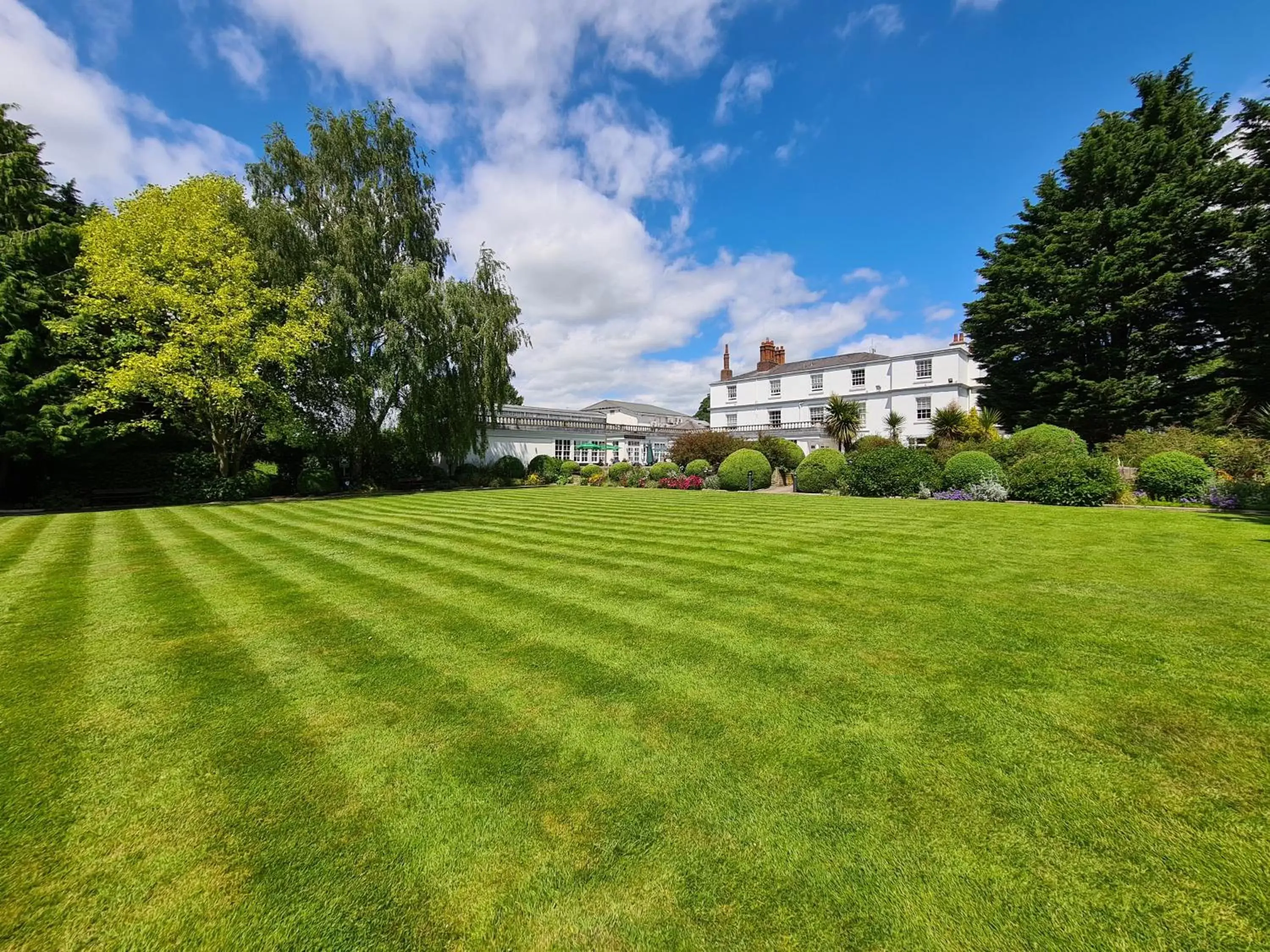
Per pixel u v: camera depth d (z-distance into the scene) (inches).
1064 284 791.1
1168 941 56.2
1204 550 258.8
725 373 1691.7
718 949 56.4
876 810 77.4
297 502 615.8
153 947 58.1
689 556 262.2
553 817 77.3
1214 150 743.7
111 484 634.2
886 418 1296.8
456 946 57.3
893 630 152.9
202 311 606.5
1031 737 96.0
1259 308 622.2
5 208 589.6
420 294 776.3
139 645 149.9
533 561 256.1
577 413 1628.9
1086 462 499.2
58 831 75.2
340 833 74.9
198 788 85.2
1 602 192.7
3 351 530.9
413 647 146.7
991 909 60.6
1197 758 88.7
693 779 85.7
